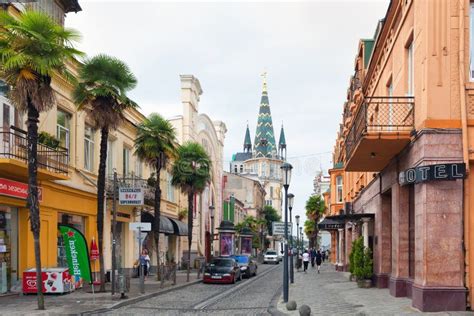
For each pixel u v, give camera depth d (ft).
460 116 43.16
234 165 542.16
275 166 533.96
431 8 43.91
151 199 104.99
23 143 58.59
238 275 105.19
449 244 42.39
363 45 92.68
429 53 43.62
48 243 68.95
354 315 43.78
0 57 49.06
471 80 44.11
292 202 103.76
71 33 51.80
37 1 66.13
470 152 42.65
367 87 86.33
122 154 98.02
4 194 57.06
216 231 198.70
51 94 51.19
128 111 100.53
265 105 545.03
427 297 42.04
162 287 79.77
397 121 54.44
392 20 59.36
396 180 56.85
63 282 63.41
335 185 153.99
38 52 49.34
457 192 42.70
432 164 42.91
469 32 43.88
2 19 48.98
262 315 49.01
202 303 60.95
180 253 147.43
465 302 41.70
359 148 52.95
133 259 102.32
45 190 67.67
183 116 150.10
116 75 66.80
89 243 83.30
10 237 62.44
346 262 132.98
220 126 209.56
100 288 67.46
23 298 59.00
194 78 152.87
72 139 76.84
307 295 66.28
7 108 57.82
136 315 48.42
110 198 87.45
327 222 129.29
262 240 306.96
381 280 70.79
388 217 70.23
